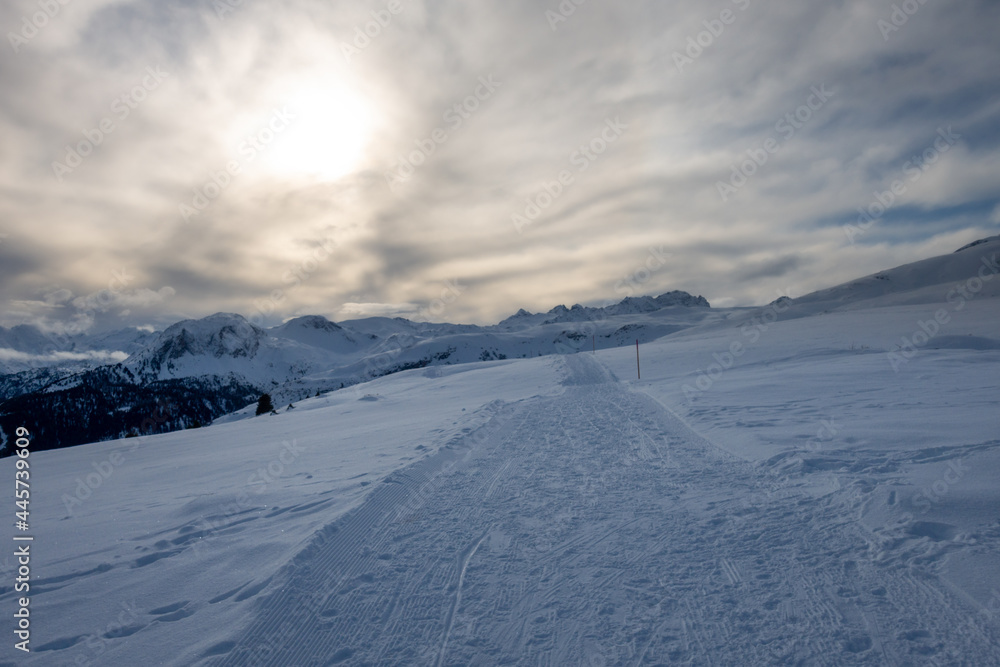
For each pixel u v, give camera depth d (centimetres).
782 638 355
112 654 385
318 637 389
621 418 1361
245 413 9150
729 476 734
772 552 480
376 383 5262
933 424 893
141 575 535
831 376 1705
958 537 466
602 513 620
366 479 859
